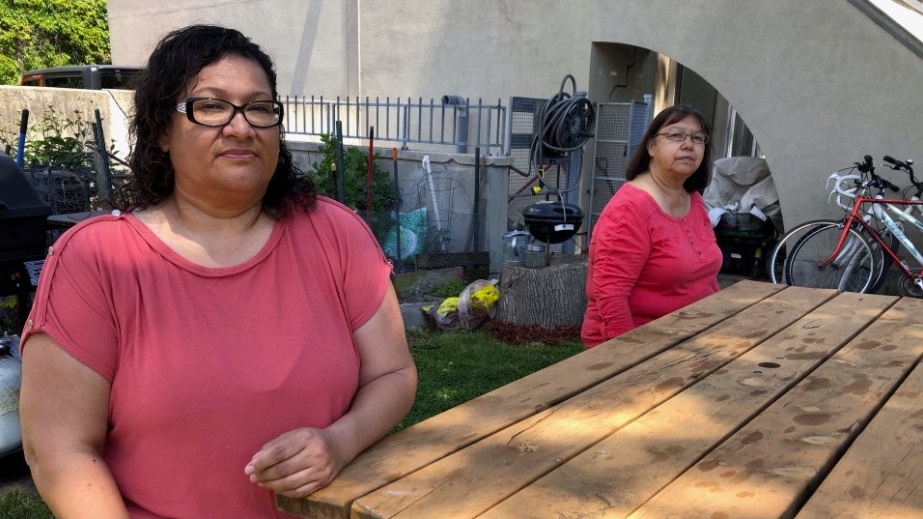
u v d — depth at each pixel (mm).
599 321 2713
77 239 1260
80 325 1196
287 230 1396
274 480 1166
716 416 1450
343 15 8734
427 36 8047
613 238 2578
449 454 1288
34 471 1209
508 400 1548
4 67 16203
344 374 1369
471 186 6141
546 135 5926
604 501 1101
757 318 2307
